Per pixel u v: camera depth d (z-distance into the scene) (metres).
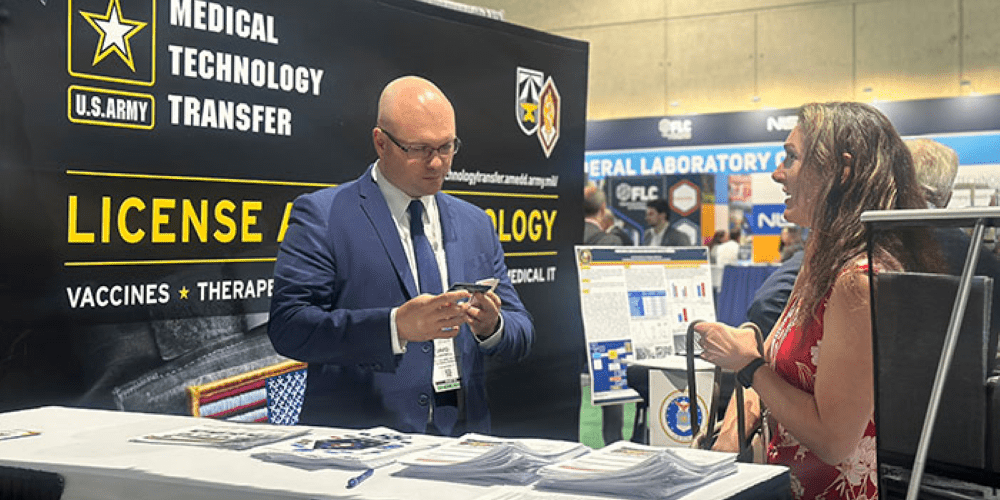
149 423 1.63
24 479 1.29
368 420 2.17
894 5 9.50
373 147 3.30
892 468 1.06
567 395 4.16
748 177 9.59
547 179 4.06
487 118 3.73
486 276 2.42
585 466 1.18
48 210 2.35
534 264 3.98
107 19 2.47
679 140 9.88
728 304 7.70
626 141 10.10
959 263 1.00
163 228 2.63
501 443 1.35
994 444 0.97
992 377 0.97
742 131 9.62
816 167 1.75
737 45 10.16
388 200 2.29
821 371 1.64
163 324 2.63
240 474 1.21
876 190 1.70
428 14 3.48
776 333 1.81
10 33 2.26
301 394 3.11
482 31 3.71
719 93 10.26
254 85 2.88
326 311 2.18
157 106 2.61
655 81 10.54
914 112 8.89
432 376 2.25
